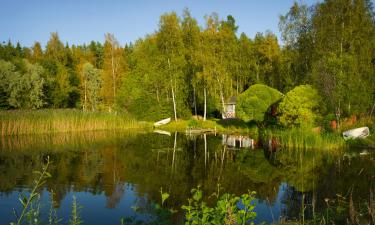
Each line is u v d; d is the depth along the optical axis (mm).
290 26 40625
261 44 63188
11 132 34375
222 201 5410
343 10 33344
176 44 46656
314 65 30453
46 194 13211
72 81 64812
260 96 35469
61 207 11594
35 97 52250
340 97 27031
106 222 10172
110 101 55094
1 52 74750
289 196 12492
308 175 15820
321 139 23812
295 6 40406
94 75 58844
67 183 14961
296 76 40438
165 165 19094
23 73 53875
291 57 41281
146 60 54906
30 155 22531
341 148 23125
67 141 30031
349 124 26750
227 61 48156
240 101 36625
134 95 50812
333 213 9250
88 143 28797
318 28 35469
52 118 37375
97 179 15703
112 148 25906
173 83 48312
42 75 57531
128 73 55531
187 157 21750
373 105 28594
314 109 26781
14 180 15477
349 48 31922
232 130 38781
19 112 36594
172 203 11914
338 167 17219
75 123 39031
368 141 23688
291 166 18156
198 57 44969
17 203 12039
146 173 17000
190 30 46688
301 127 26297
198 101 55969
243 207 11328
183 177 16031
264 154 22516
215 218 5363
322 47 34531
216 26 45406
